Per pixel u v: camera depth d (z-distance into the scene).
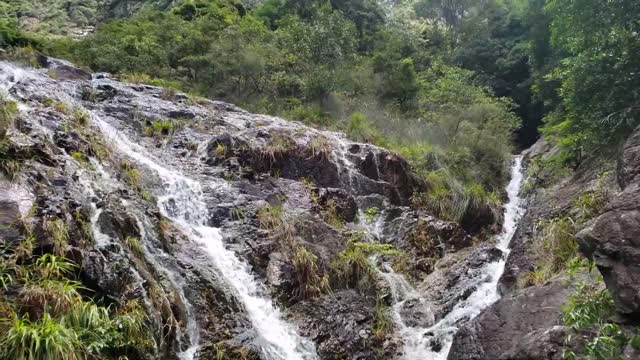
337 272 8.74
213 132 11.70
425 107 19.41
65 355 4.48
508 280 8.52
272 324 7.39
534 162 16.06
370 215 11.06
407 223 11.06
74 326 4.95
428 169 13.91
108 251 6.21
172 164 10.02
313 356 7.16
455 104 18.89
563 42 12.12
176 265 7.18
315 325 7.65
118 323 5.34
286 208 9.91
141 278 6.20
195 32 18.17
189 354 6.18
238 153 10.76
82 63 17.09
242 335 6.80
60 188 6.77
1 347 4.39
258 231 8.82
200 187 9.45
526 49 24.69
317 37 19.36
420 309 8.63
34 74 12.34
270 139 11.52
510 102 20.97
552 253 8.12
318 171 11.34
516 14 30.06
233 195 9.55
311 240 9.27
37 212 6.04
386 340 7.85
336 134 14.04
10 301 4.99
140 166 9.10
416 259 10.27
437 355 7.62
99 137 9.23
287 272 8.20
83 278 5.75
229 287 7.43
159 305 6.12
